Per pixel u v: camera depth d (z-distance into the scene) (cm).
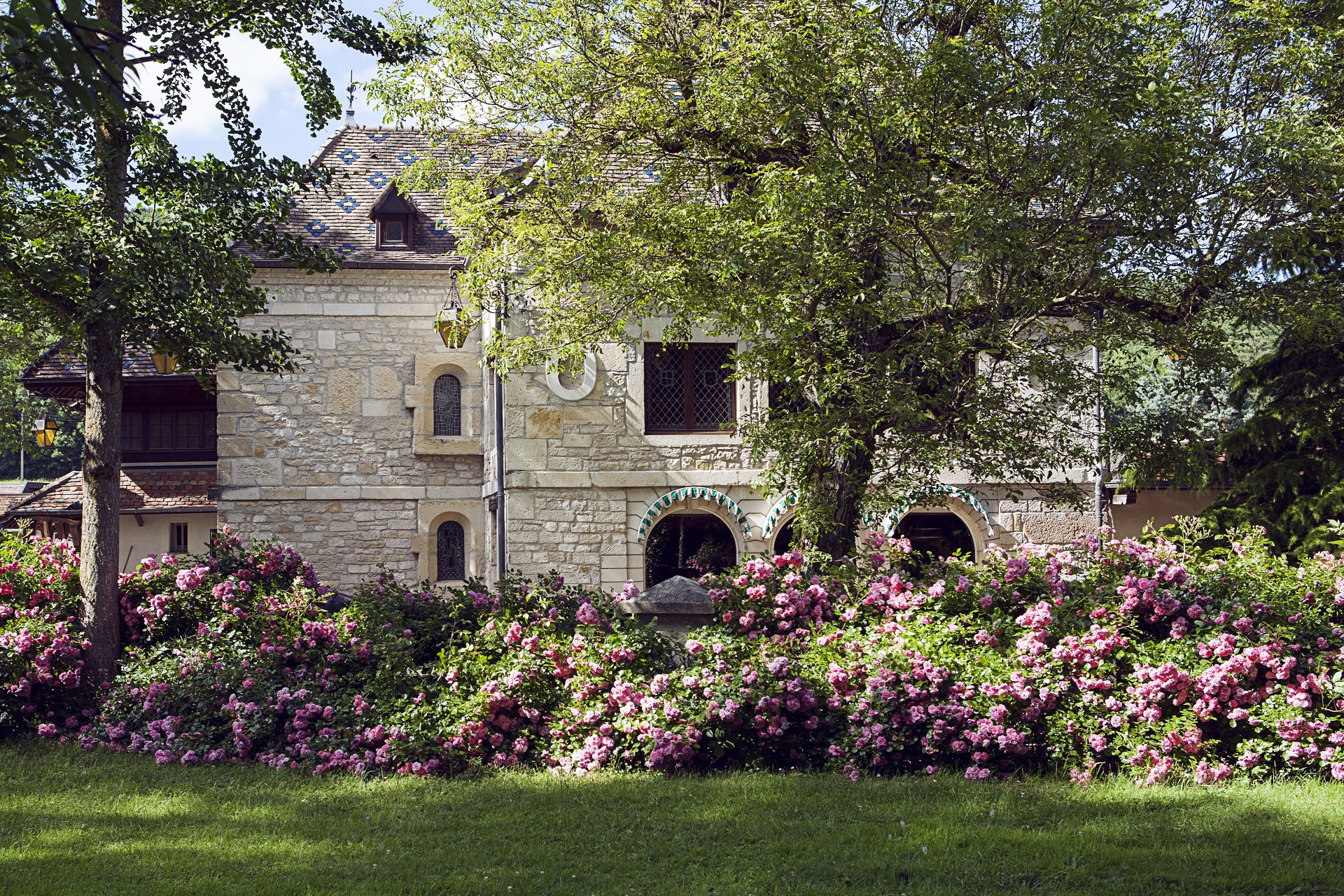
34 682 927
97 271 981
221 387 1909
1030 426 995
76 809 693
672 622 877
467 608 932
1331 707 702
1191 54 1012
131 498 1958
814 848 580
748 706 768
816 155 941
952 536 1753
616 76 1069
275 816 673
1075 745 723
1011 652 770
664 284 1055
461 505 1958
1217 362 1006
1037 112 915
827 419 963
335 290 1944
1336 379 1473
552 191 1110
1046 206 951
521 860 579
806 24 937
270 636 915
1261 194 928
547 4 1084
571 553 1639
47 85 490
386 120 1148
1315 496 1451
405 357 1955
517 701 814
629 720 777
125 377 1970
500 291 1248
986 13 969
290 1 982
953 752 748
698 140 1076
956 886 518
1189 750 699
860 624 848
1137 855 548
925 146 931
